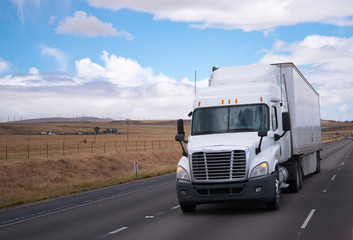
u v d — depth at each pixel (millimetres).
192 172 12047
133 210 14094
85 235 9859
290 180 16516
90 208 15430
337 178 22422
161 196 18156
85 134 176125
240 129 12992
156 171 35656
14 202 19500
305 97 20031
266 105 13320
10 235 10523
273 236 8773
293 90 16906
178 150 60656
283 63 17047
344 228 9398
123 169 41656
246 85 13898
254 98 13414
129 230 10219
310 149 21266
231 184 11828
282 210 12406
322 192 16547
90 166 38344
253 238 8633
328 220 10469
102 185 26828
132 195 19391
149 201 16547
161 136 154875
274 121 13812
